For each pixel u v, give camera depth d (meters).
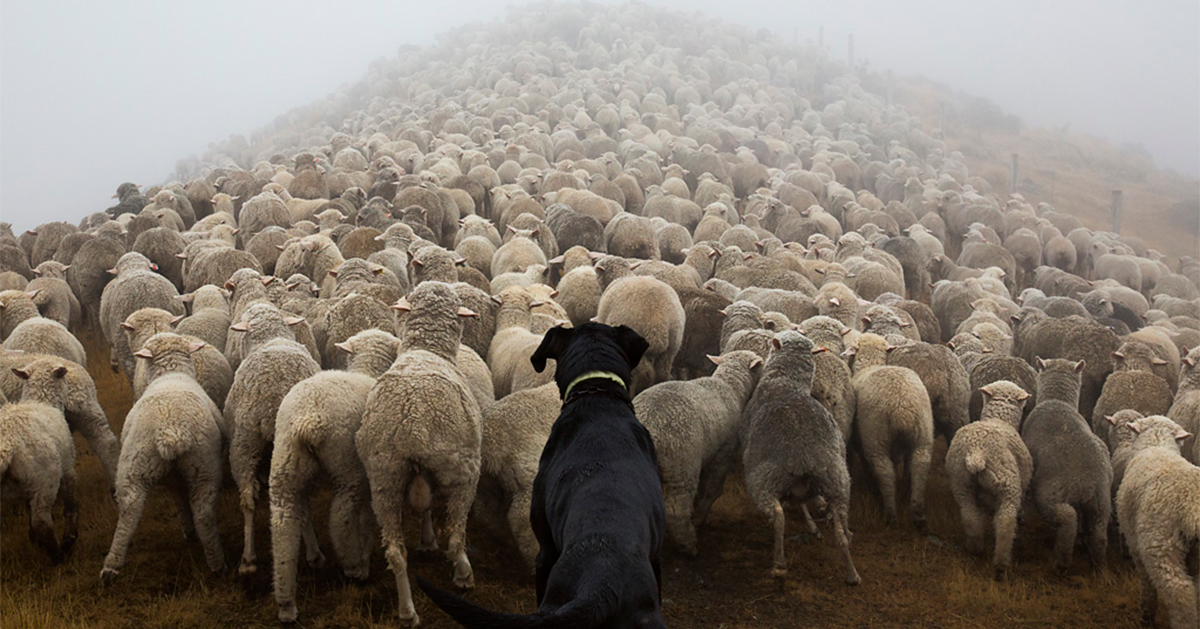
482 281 12.47
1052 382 9.28
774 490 7.53
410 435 6.25
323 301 10.75
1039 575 8.16
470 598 6.91
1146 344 11.84
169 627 6.47
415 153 27.23
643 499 3.62
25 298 11.26
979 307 14.99
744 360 8.92
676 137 33.94
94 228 18.48
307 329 9.41
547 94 41.56
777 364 8.51
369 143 29.48
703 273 15.71
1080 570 8.30
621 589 3.17
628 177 22.72
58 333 9.80
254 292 10.73
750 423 8.09
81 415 8.16
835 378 9.12
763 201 24.16
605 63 52.44
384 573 7.37
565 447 3.93
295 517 6.51
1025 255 22.28
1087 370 11.81
